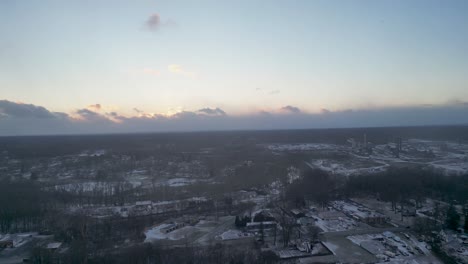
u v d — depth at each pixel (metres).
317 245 147.50
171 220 186.00
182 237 156.88
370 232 165.38
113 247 142.38
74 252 131.88
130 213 195.12
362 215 186.62
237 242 150.38
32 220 179.38
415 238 156.12
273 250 140.25
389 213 196.75
